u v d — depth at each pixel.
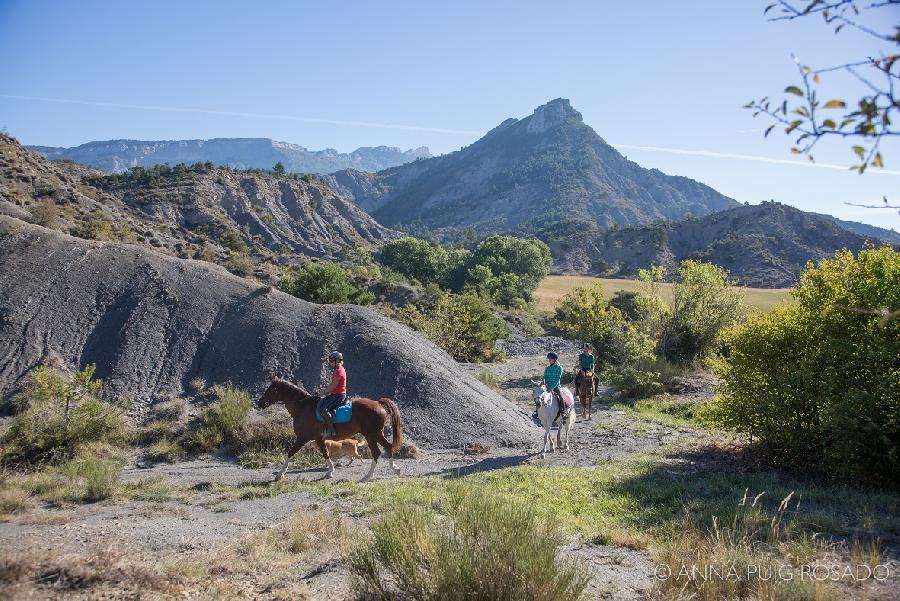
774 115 2.50
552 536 6.14
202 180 135.75
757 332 12.89
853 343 11.41
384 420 12.84
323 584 6.17
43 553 6.32
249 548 7.41
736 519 7.90
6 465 12.50
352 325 20.97
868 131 2.32
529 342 53.62
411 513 6.30
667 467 12.39
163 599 5.50
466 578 5.09
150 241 61.50
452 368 21.34
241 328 20.20
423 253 102.69
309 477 12.88
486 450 15.77
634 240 190.12
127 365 18.22
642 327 28.27
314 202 165.25
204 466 14.13
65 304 19.80
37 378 14.21
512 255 104.31
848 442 10.05
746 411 12.52
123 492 10.98
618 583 6.39
